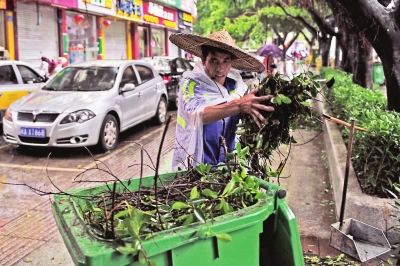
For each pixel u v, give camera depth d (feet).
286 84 8.80
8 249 13.38
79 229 5.67
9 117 24.64
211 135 9.64
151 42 76.23
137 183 8.07
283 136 9.25
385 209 12.82
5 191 18.51
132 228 5.31
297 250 6.91
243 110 8.64
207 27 116.26
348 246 10.96
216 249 5.88
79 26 53.52
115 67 28.60
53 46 48.37
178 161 9.71
